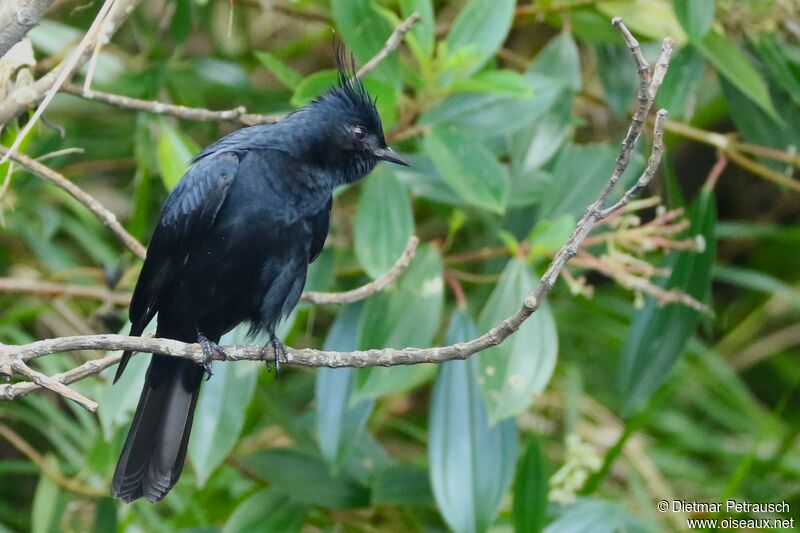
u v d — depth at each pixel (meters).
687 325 11.01
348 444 10.27
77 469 11.55
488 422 10.12
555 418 14.02
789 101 12.05
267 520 10.72
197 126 13.89
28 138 9.42
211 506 12.01
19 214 12.66
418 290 10.27
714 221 11.12
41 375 6.82
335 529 11.50
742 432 13.70
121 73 12.30
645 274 10.95
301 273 9.59
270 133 9.56
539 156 11.13
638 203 10.53
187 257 9.32
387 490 10.78
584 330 13.88
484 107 10.52
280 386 12.98
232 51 14.62
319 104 9.79
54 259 12.81
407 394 14.13
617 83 12.14
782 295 14.04
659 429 14.02
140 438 9.16
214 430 9.99
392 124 10.30
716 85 14.34
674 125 11.87
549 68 11.52
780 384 15.52
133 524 11.53
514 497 10.11
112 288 11.58
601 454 13.28
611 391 14.09
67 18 13.35
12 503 13.15
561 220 10.08
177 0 12.09
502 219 11.78
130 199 14.04
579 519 10.35
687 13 10.44
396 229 10.19
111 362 8.24
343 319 10.65
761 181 15.81
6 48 7.87
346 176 9.88
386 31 10.38
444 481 9.93
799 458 13.22
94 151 13.59
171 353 7.40
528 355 9.77
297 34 15.59
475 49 10.27
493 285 13.34
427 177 11.02
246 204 9.23
